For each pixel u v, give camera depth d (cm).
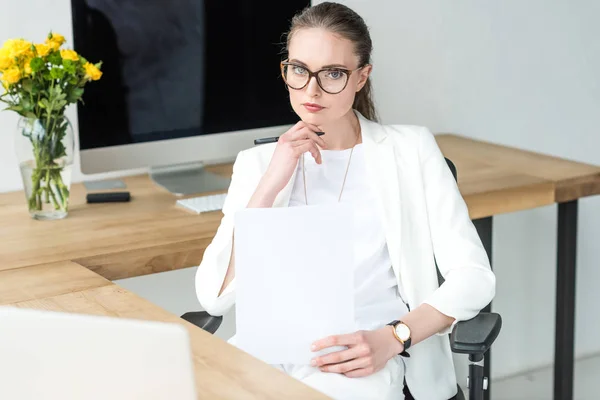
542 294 388
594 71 385
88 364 114
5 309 115
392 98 342
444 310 197
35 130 247
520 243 378
